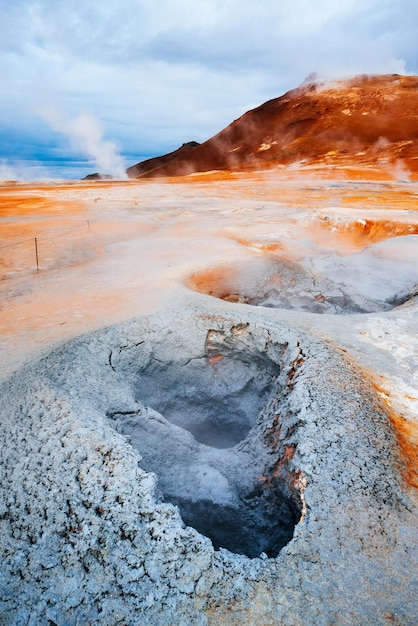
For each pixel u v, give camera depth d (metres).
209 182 51.38
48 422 4.18
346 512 3.36
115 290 8.88
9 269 11.72
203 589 2.87
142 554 3.08
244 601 2.80
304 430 4.16
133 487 3.57
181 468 4.88
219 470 4.91
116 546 3.13
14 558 3.08
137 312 7.26
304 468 3.76
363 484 3.58
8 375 5.23
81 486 3.55
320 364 5.15
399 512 3.41
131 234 17.41
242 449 5.25
